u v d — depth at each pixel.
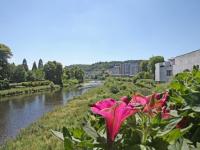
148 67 90.69
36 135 15.22
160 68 60.09
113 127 1.46
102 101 1.57
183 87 2.36
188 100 1.82
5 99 49.47
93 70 195.75
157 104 1.75
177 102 2.13
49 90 73.12
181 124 1.85
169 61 58.69
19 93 61.00
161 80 59.34
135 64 158.50
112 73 178.12
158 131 1.49
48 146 11.45
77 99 36.16
